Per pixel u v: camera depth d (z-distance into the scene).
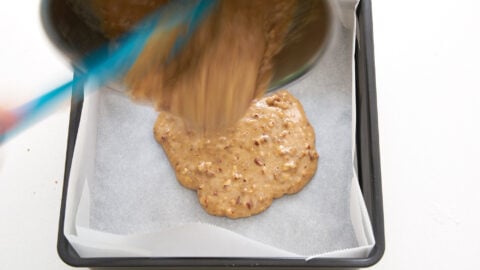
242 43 0.62
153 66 0.62
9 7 0.83
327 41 0.60
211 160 0.76
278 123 0.77
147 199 0.75
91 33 0.61
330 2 0.57
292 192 0.75
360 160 0.74
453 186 0.75
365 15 0.75
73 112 0.72
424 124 0.78
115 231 0.73
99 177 0.75
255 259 0.68
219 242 0.68
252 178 0.75
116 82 0.63
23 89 0.78
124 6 0.59
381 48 0.81
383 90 0.79
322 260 0.67
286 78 0.63
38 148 0.77
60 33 0.59
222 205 0.74
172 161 0.76
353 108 0.73
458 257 0.73
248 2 0.60
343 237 0.72
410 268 0.72
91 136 0.75
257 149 0.76
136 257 0.68
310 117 0.78
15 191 0.76
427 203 0.75
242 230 0.74
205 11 0.60
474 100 0.79
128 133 0.77
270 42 0.62
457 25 0.82
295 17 0.60
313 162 0.76
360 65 0.75
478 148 0.77
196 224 0.68
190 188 0.76
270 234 0.73
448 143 0.77
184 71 0.64
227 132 0.77
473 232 0.74
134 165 0.76
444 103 0.79
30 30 0.82
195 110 0.65
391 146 0.77
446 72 0.80
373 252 0.68
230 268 0.69
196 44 0.62
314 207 0.74
